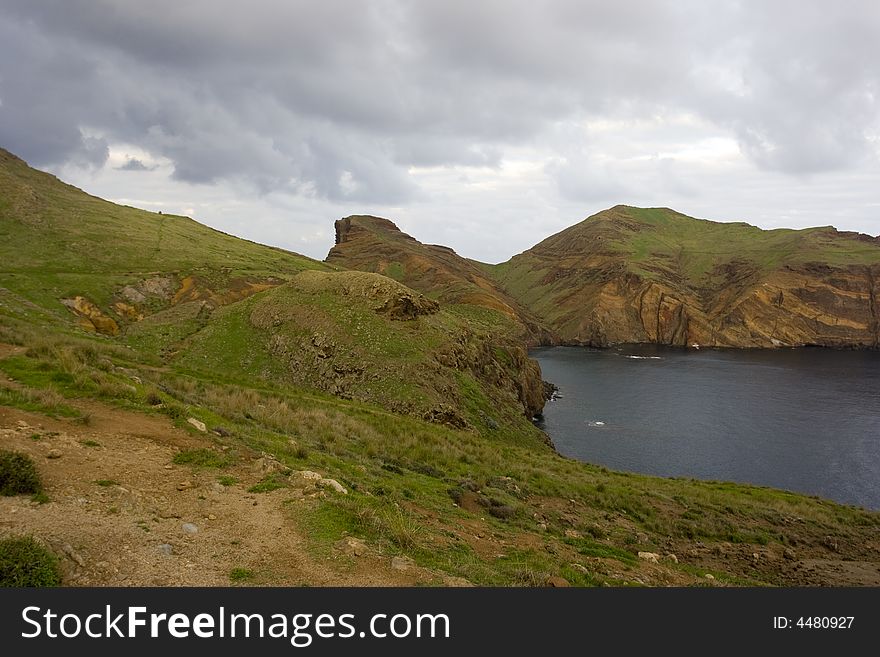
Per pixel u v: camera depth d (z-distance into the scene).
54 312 68.19
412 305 64.62
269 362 55.81
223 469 12.10
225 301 89.25
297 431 20.38
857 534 25.44
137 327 68.81
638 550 15.91
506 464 26.67
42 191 129.00
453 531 12.29
